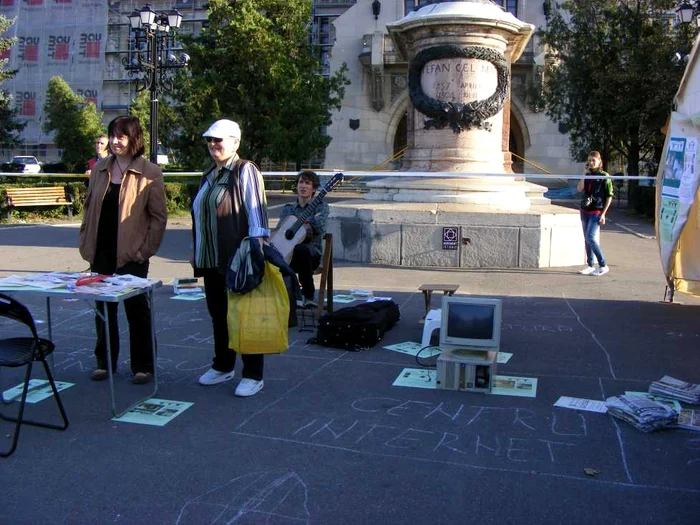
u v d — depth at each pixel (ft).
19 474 12.80
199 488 12.25
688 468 12.98
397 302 27.58
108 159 17.81
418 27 37.83
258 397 16.85
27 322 13.96
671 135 24.08
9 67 158.40
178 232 55.57
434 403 16.38
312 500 11.80
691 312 26.09
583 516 11.25
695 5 77.05
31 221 60.03
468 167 38.04
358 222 36.86
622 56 93.45
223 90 101.24
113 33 201.36
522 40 40.16
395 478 12.59
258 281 16.06
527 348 21.08
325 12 187.62
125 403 16.49
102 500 11.84
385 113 139.33
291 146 104.27
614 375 18.52
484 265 35.47
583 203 34.24
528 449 13.80
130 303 17.44
